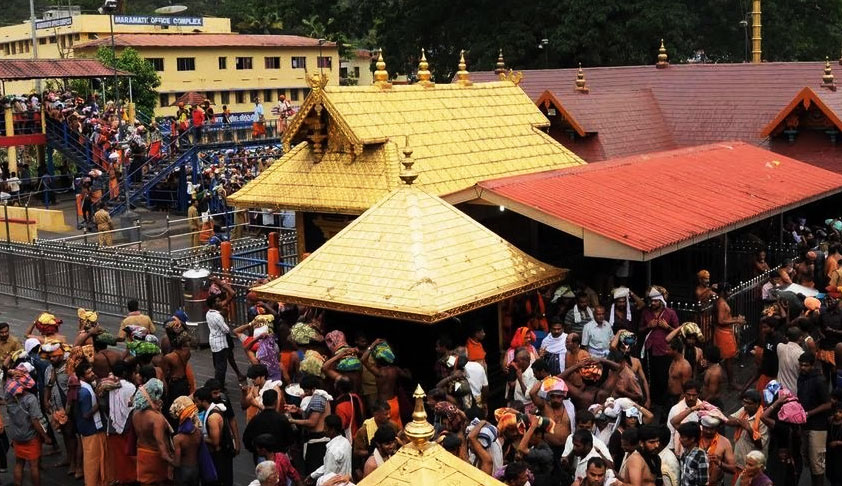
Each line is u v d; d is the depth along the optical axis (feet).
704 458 36.70
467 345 52.19
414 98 80.07
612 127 108.99
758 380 52.54
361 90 76.79
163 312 80.79
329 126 76.02
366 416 50.65
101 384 47.96
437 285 51.83
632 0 177.68
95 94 193.77
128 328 58.59
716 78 117.80
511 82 90.53
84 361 49.16
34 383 49.57
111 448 48.14
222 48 279.08
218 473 44.98
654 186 70.85
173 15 364.99
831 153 98.27
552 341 51.72
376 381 49.08
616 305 56.18
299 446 47.24
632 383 45.80
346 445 39.93
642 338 56.65
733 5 190.80
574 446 36.78
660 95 118.93
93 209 134.10
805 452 46.34
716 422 38.06
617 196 65.98
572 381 45.96
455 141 78.59
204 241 118.42
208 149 148.97
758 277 69.31
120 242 125.49
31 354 53.52
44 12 366.84
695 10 192.34
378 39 215.92
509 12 191.52
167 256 92.63
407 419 50.55
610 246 57.16
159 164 147.43
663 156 81.15
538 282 56.08
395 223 56.39
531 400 45.39
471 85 86.74
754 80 115.03
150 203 149.69
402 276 52.70
